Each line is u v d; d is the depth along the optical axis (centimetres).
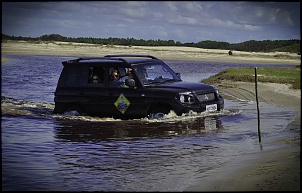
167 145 880
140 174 677
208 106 1184
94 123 1125
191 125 1077
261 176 627
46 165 730
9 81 2356
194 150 833
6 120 1159
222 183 605
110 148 855
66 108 1256
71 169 705
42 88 2048
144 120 1152
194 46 9788
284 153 774
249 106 1457
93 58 1270
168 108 1144
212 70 3969
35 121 1152
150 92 1155
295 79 2367
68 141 915
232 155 784
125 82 1168
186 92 1146
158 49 8450
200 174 666
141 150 837
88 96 1221
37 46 7206
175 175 668
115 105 1187
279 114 1270
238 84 2219
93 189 608
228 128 1047
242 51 9288
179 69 4019
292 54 8200
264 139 920
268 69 3312
